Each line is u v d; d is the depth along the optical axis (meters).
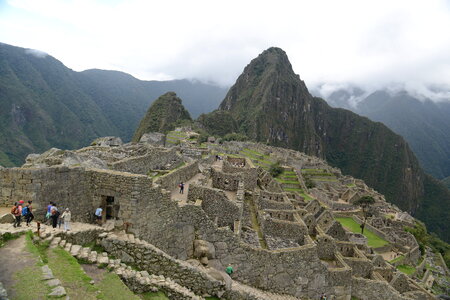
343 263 26.28
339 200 94.75
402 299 26.08
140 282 11.84
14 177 12.70
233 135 192.62
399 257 55.91
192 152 39.56
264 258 20.34
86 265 11.19
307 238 24.42
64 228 12.34
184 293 12.77
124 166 21.17
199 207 18.31
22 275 8.73
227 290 15.48
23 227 11.35
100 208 14.84
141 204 14.74
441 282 59.50
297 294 21.92
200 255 18.19
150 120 153.25
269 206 30.50
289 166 113.12
